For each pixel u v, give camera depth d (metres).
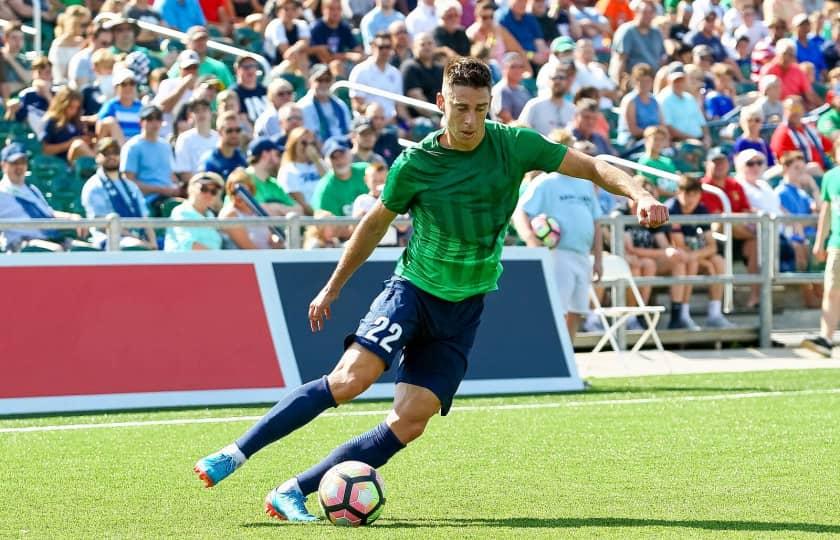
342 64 65.19
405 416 21.84
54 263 37.84
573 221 43.56
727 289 55.56
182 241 43.47
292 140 51.66
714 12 77.56
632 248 52.78
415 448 30.22
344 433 32.81
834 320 49.75
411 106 61.88
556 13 73.38
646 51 71.06
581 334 51.59
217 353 38.56
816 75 78.56
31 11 65.00
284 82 55.44
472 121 20.52
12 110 55.81
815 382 43.03
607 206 56.59
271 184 50.19
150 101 57.03
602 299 53.28
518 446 30.44
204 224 42.50
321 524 21.53
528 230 43.38
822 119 68.31
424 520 21.91
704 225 53.88
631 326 53.38
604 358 49.59
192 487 25.61
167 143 51.56
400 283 21.75
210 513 22.84
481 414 35.94
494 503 23.61
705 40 76.50
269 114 55.47
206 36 59.75
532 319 41.34
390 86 61.94
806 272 56.03
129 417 36.00
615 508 22.95
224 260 39.38
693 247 53.59
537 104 57.41
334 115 57.97
